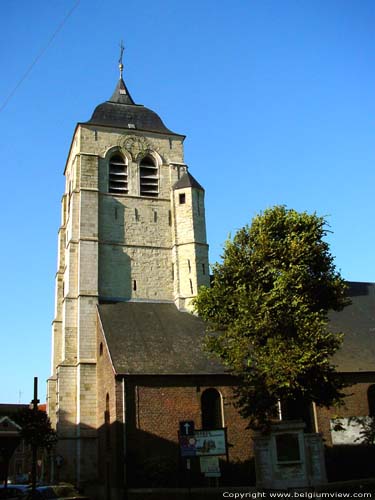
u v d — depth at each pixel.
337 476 31.05
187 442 21.98
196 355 34.22
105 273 41.16
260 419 26.41
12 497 27.91
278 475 22.30
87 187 42.53
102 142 44.75
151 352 33.72
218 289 29.27
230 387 33.09
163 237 43.62
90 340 38.00
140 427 30.75
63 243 47.81
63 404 36.91
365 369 34.69
